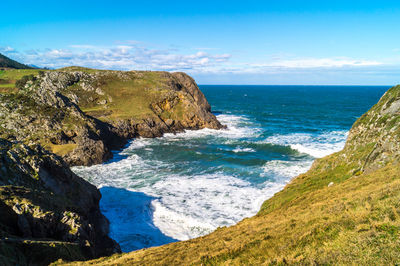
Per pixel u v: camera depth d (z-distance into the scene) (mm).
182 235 23172
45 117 47469
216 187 32938
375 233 7980
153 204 28359
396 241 7262
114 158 47125
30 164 21453
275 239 11031
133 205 28516
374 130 23812
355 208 10945
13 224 15883
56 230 17516
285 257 8648
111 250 20234
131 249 21344
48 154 24062
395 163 16812
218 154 48969
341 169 23203
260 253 10078
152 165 42906
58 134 45250
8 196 16859
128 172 39375
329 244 8531
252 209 26797
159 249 15492
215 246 13055
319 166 27484
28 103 48719
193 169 40500
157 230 24078
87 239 18297
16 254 12867
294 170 39125
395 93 24078
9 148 21719
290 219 13734
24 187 18938
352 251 7531
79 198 23625
